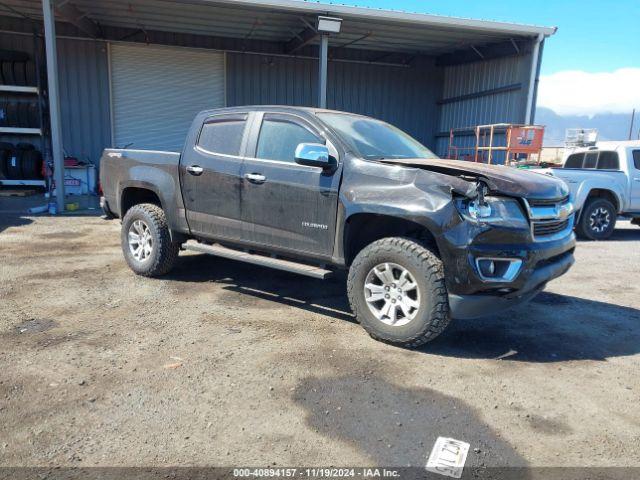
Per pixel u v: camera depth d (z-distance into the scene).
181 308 4.77
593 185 9.55
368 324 4.05
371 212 3.92
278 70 17.52
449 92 18.91
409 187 3.82
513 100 15.18
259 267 6.44
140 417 2.87
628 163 9.89
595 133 12.80
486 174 3.79
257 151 4.81
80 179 14.72
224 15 13.79
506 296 3.71
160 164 5.56
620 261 7.57
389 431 2.80
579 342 4.19
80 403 2.99
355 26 14.30
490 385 3.37
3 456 2.48
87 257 6.82
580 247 8.84
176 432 2.73
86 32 14.74
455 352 3.91
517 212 3.72
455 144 18.34
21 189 14.62
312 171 4.36
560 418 2.98
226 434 2.73
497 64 16.06
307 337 4.13
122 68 16.17
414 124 19.33
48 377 3.29
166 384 3.26
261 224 4.75
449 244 3.59
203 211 5.20
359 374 3.48
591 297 5.54
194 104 17.03
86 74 15.86
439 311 3.71
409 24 13.47
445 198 3.63
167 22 14.78
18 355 3.61
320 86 12.92
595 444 2.72
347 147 4.29
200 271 6.17
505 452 2.63
